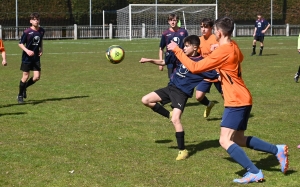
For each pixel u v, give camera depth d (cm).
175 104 731
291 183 609
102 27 4600
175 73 750
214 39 958
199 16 4519
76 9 4584
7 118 1004
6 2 4353
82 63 2194
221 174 645
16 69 1942
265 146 638
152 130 899
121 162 696
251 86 1441
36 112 1070
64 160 705
